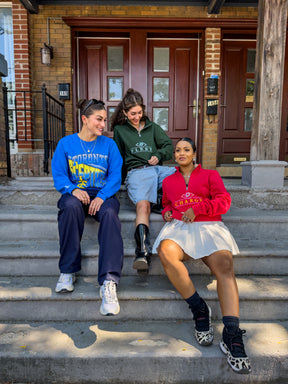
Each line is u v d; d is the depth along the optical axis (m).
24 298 1.89
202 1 4.85
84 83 5.19
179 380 1.62
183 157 2.02
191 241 1.83
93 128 2.12
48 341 1.70
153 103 5.25
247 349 1.62
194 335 1.76
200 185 1.99
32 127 5.04
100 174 2.24
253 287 2.00
